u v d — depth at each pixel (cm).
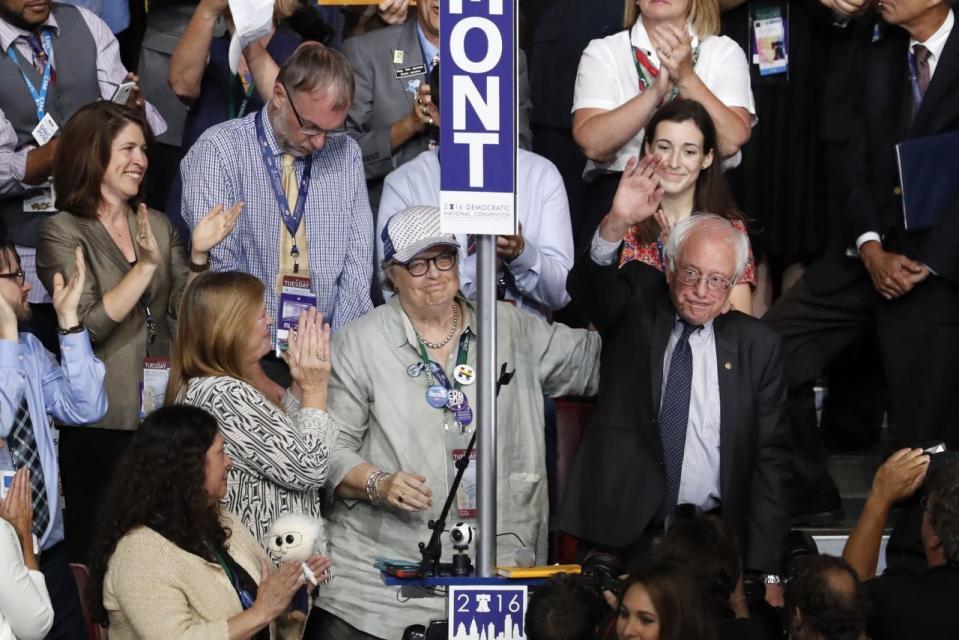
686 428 1892
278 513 1800
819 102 2616
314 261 2214
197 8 2489
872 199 2375
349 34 2711
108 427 2131
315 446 1792
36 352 1948
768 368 1897
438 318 1961
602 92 2392
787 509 1898
